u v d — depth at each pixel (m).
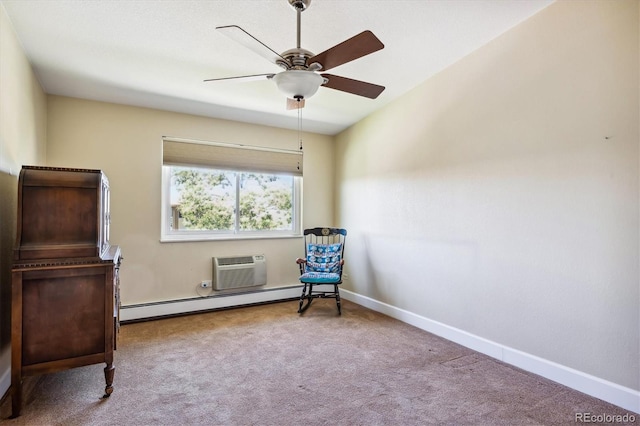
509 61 2.46
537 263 2.31
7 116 2.09
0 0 1.94
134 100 3.37
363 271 4.09
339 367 2.40
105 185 2.27
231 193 4.09
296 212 4.52
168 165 3.65
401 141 3.49
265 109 3.70
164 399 1.97
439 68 2.97
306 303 4.17
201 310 3.75
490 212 2.61
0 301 1.99
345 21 2.22
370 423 1.76
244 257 4.04
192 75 2.90
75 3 2.00
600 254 2.00
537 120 2.30
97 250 1.98
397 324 3.37
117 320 2.48
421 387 2.12
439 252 3.05
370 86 2.19
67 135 3.21
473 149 2.74
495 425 1.74
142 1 2.00
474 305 2.73
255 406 1.91
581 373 2.08
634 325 1.87
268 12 2.11
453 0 2.09
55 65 2.67
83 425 1.72
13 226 2.22
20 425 1.71
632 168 1.87
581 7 2.06
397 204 3.55
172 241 3.65
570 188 2.13
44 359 1.86
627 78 1.88
